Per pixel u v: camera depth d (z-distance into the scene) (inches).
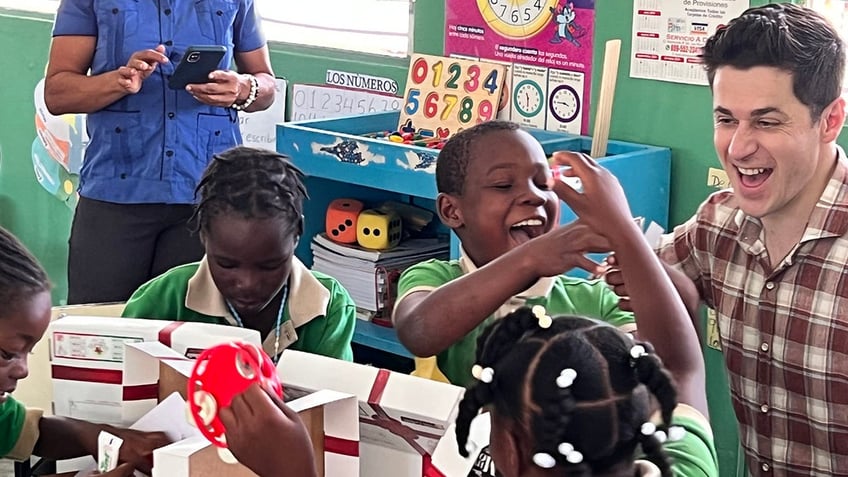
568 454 36.3
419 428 43.5
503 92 112.2
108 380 49.7
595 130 99.1
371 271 110.7
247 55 103.8
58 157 156.9
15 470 55.7
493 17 111.5
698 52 97.7
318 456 44.1
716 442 101.6
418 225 115.9
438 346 50.7
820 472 62.7
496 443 39.0
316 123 110.7
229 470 41.0
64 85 96.8
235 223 55.0
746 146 56.2
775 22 54.9
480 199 58.6
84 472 49.6
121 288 99.9
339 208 113.9
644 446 37.2
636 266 48.6
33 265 48.4
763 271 62.5
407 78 117.8
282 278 57.5
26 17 157.8
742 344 64.5
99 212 99.1
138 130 98.0
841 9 92.4
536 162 58.6
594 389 36.3
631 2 101.5
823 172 59.3
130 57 96.5
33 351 60.5
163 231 100.4
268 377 37.5
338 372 45.3
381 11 124.0
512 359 38.0
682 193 102.0
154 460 40.4
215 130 100.7
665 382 37.5
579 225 49.3
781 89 54.6
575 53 106.3
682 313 49.1
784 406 63.2
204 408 36.7
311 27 130.9
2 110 164.2
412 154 97.4
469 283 50.3
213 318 60.2
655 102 102.1
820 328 60.4
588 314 58.1
